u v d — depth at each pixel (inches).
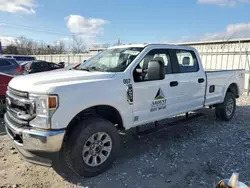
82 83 125.0
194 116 212.1
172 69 179.0
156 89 162.6
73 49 1924.2
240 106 329.4
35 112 115.9
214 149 172.1
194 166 145.2
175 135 202.4
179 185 124.0
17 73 371.6
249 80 416.5
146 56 161.8
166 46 178.7
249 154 163.0
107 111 146.5
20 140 124.0
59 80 125.5
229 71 243.8
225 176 132.8
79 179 128.7
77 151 123.0
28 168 139.3
